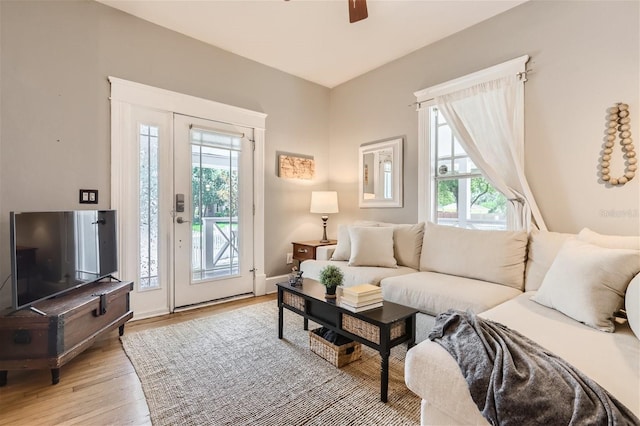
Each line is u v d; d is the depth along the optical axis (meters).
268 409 1.59
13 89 2.29
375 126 3.85
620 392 0.95
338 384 1.81
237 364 2.03
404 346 2.30
